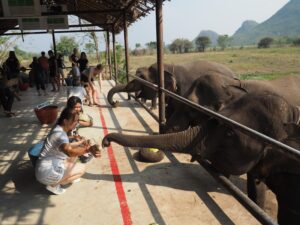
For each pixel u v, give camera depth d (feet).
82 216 13.93
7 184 16.83
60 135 14.70
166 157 19.98
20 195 15.71
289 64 107.86
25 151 21.56
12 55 46.52
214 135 12.80
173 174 17.69
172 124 18.61
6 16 33.88
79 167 16.29
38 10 34.35
